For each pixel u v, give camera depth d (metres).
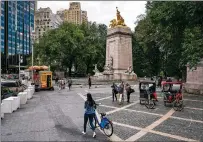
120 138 11.12
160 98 26.08
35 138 11.02
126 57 55.50
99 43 84.88
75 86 45.22
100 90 36.59
